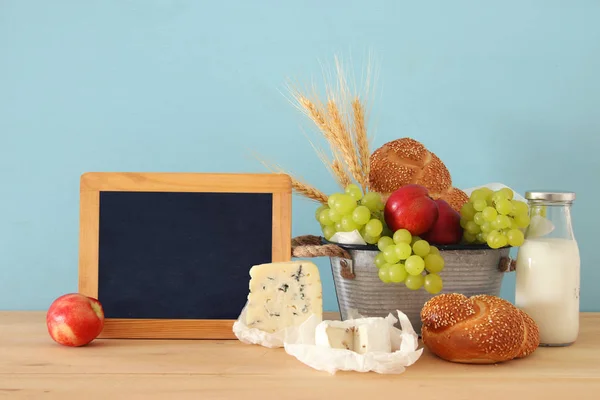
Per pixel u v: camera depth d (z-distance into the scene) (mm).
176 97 1663
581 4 1648
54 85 1656
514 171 1669
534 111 1661
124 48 1657
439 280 1191
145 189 1290
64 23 1652
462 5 1653
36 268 1669
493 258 1248
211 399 954
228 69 1662
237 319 1279
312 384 1018
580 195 1663
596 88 1656
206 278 1282
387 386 1012
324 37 1662
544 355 1186
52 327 1184
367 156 1357
